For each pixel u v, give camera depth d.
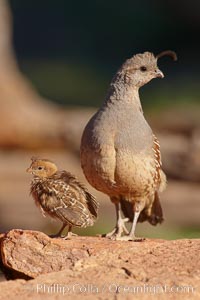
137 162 10.16
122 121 10.23
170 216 17.88
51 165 10.02
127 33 42.22
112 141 10.15
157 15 41.81
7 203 18.39
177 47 40.94
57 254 9.23
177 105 30.62
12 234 9.28
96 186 10.45
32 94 27.00
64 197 9.73
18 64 38.53
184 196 18.16
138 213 10.52
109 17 42.69
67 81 35.53
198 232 17.44
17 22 42.53
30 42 42.44
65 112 25.78
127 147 10.14
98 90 34.56
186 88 33.84
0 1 26.75
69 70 37.50
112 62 40.03
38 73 36.62
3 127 23.66
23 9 42.69
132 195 10.40
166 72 37.75
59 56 41.06
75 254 9.23
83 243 9.42
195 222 17.91
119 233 10.41
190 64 39.12
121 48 41.88
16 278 9.37
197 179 18.97
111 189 10.35
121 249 9.31
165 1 41.09
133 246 9.40
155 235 16.72
